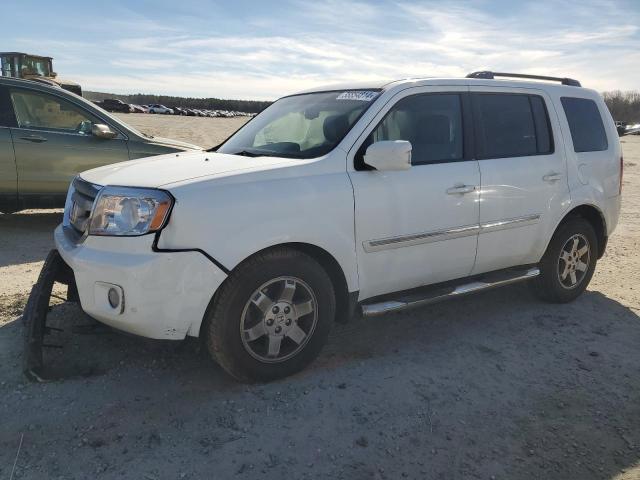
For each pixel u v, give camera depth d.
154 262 2.96
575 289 5.13
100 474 2.60
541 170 4.62
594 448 2.97
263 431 2.99
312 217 3.39
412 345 4.14
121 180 3.29
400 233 3.80
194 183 3.11
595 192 5.07
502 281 4.49
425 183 3.90
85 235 3.27
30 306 3.48
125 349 3.81
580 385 3.62
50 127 7.27
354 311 3.76
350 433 3.01
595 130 5.25
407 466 2.77
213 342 3.23
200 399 3.26
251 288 3.25
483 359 3.95
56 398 3.20
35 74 17.69
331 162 3.57
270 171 3.35
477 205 4.19
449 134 4.18
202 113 89.62
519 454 2.90
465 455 2.87
